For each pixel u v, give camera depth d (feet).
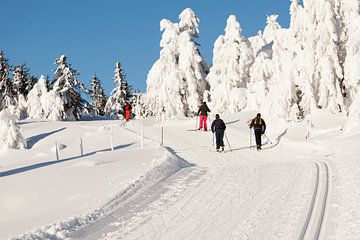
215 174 42.27
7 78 209.87
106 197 33.09
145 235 24.30
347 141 59.26
